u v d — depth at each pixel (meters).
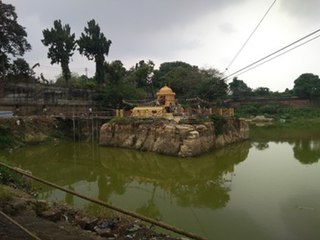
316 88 107.56
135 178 29.45
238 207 19.62
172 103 50.25
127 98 63.59
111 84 67.12
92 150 44.00
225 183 25.77
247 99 107.31
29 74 61.69
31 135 48.81
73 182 28.02
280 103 109.69
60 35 68.06
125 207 20.55
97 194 23.88
